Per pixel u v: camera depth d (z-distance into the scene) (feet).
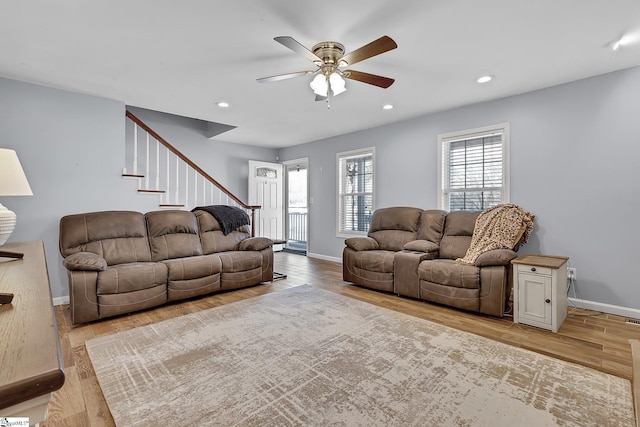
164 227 12.30
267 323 9.01
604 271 10.07
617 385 5.97
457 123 13.52
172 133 18.39
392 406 5.36
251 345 7.63
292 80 10.63
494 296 9.48
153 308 10.45
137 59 9.04
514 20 7.13
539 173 11.32
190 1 6.45
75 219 10.62
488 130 12.59
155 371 6.48
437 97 12.19
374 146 16.83
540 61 9.16
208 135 19.66
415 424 4.93
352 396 5.63
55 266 11.05
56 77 10.26
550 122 11.06
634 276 9.59
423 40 8.00
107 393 5.74
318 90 8.29
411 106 13.30
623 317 9.67
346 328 8.66
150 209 13.30
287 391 5.78
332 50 8.02
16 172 6.02
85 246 10.47
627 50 8.48
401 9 6.73
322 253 20.02
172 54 8.75
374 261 12.42
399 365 6.70
